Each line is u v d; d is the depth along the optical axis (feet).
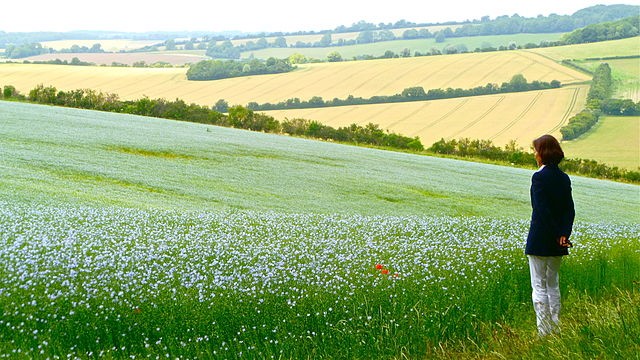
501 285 35.06
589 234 60.44
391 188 121.39
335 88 520.01
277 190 107.14
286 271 35.14
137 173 106.42
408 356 25.45
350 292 31.35
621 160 326.85
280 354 25.25
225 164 129.90
